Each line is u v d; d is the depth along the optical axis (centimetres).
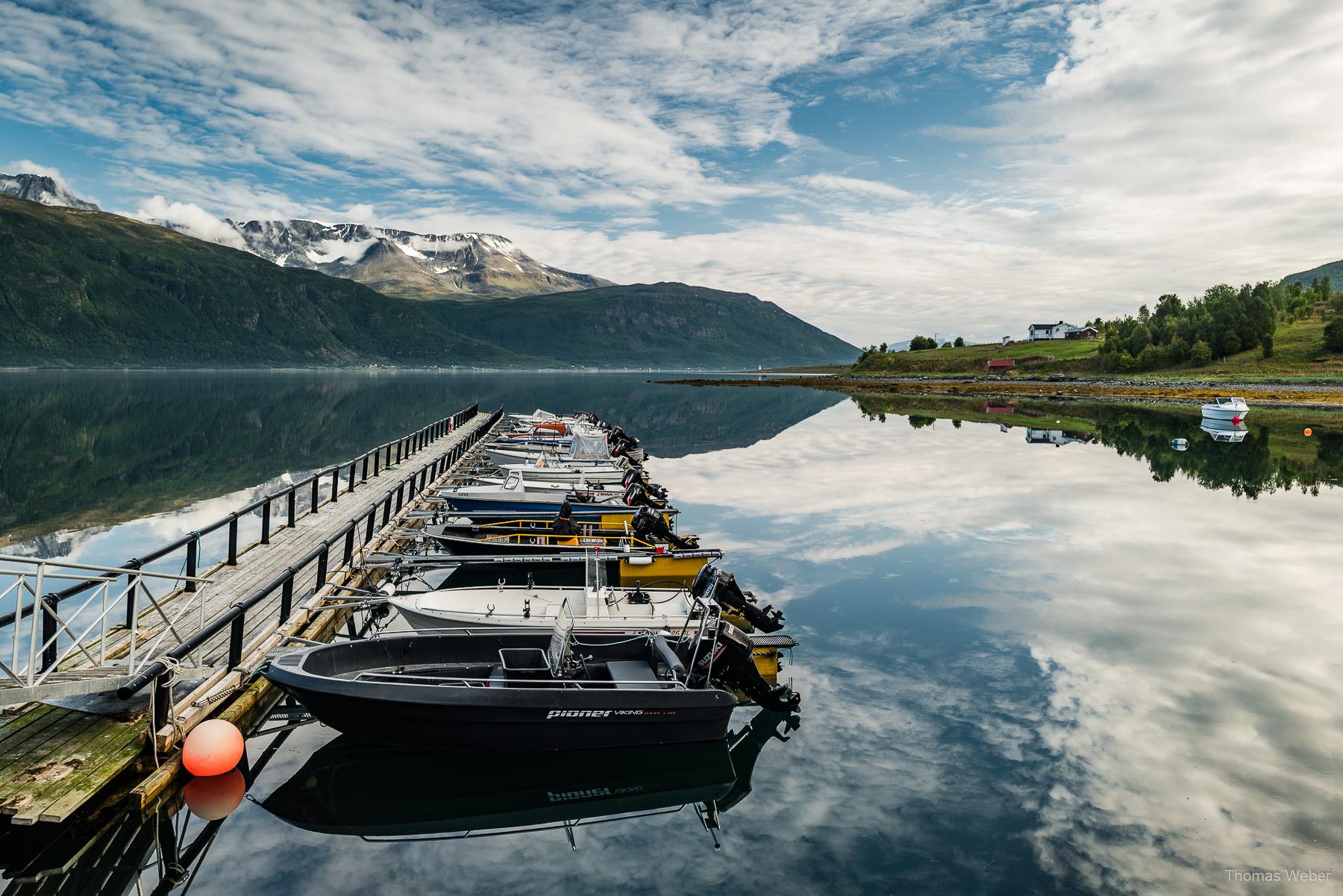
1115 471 4038
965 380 16962
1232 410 6550
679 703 1092
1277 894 822
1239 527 2694
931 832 945
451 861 894
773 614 1384
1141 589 1964
